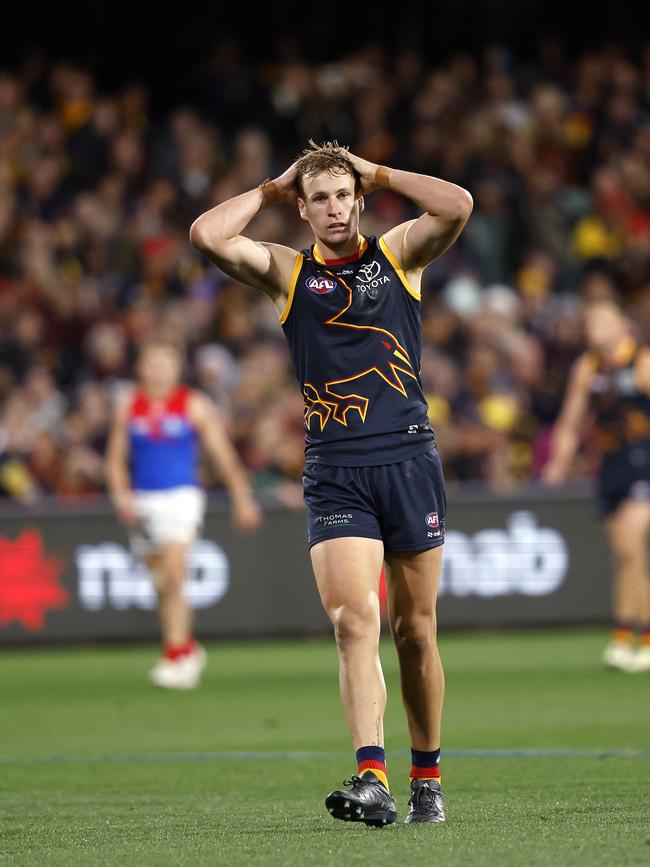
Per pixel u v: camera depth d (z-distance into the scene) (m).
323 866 14.11
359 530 16.84
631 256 63.69
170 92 75.38
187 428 37.66
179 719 30.91
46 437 51.34
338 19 79.19
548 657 41.56
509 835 15.78
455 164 66.81
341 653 16.62
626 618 38.59
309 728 29.00
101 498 49.75
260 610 47.12
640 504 38.25
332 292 17.12
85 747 26.84
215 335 58.81
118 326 58.56
